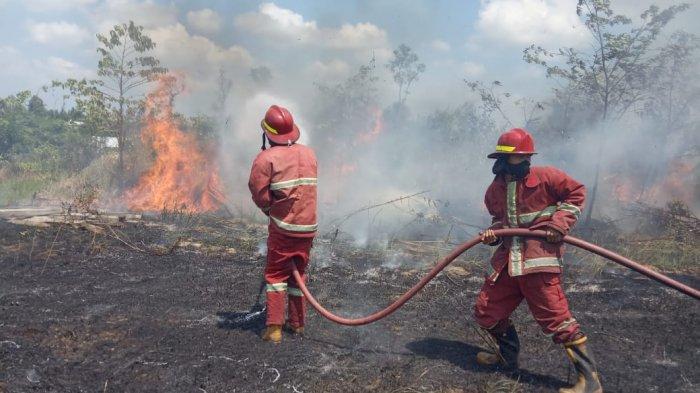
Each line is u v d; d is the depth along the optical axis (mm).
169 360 3973
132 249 7234
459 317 5324
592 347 4699
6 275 5816
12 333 4266
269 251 4500
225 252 7438
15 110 20938
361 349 4410
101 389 3496
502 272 3938
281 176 4375
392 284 6387
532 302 3816
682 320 5461
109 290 5547
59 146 17828
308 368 3967
